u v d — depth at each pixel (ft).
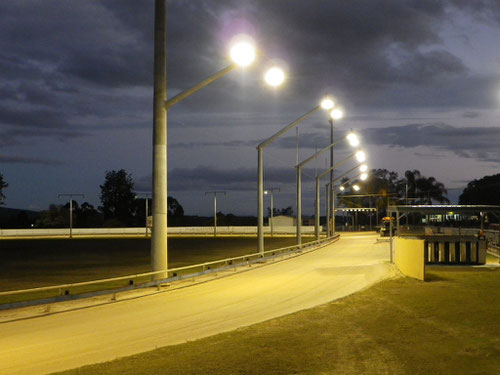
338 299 52.65
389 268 85.56
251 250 170.81
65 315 48.91
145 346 36.17
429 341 33.71
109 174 518.78
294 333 37.17
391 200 368.68
